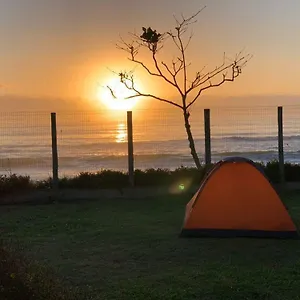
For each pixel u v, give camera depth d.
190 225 8.73
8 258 5.05
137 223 9.98
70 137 21.75
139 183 13.29
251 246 8.08
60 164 24.73
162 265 7.06
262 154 24.47
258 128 19.45
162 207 11.73
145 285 6.15
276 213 8.62
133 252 7.77
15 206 12.26
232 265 6.99
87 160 25.16
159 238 8.67
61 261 7.29
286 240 8.46
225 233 8.66
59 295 4.86
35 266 5.28
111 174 13.45
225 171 8.80
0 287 4.55
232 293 5.81
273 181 13.42
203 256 7.52
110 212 11.23
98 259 7.41
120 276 6.56
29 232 9.30
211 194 8.77
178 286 6.09
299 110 23.95
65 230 9.45
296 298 5.66
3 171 18.97
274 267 6.88
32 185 13.08
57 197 12.95
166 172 13.66
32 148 21.73
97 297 5.61
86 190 13.09
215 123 17.81
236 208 8.70
